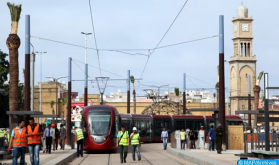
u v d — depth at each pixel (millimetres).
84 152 54812
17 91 50781
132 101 169500
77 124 73625
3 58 90812
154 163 38469
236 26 182750
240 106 178875
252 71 180875
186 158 42438
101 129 51406
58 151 51625
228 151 48625
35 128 28656
